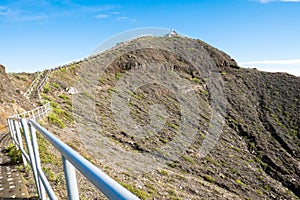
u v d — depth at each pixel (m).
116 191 0.80
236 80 74.81
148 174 15.59
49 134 2.10
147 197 11.00
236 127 46.72
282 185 29.78
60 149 1.56
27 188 4.71
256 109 59.88
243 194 22.05
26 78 37.69
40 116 16.89
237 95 64.62
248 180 26.58
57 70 44.34
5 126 16.83
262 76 80.75
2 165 6.42
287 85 74.31
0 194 4.44
